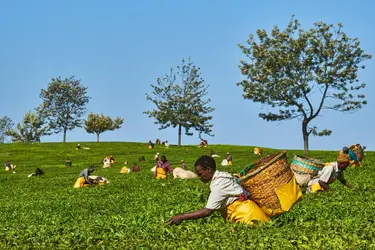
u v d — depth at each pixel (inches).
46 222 597.9
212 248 362.0
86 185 1267.2
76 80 6102.4
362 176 1041.5
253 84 2770.7
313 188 748.0
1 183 1616.6
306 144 2721.5
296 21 2753.4
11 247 418.6
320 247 348.8
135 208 693.3
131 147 3602.4
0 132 7317.9
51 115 6008.9
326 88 2682.1
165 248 375.9
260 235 385.4
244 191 446.3
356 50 2691.9
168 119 4114.2
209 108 4249.5
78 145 3481.8
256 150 2987.2
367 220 452.4
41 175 1980.8
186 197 787.4
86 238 437.1
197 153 3154.5
